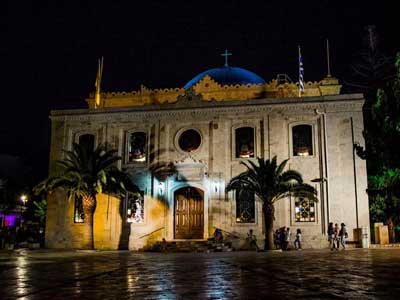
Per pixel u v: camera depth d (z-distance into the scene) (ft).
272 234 106.42
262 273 46.32
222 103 121.19
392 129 96.17
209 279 41.14
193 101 123.13
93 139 128.26
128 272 49.96
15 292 33.50
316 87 134.92
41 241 145.69
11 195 190.08
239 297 29.58
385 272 45.55
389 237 111.65
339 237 103.04
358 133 113.19
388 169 97.25
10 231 136.46
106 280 41.34
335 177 112.16
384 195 104.83
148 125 124.88
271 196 106.52
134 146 125.70
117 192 114.42
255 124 119.14
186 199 119.96
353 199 110.32
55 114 130.41
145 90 143.33
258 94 136.15
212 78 145.18
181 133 122.93
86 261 71.20
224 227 114.42
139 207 121.60
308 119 116.67
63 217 124.16
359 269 49.29
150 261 69.92
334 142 113.91
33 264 64.80
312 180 113.39
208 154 119.55
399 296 29.32
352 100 114.42
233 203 115.34
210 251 105.19
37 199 192.13
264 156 116.57
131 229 119.55
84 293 32.53
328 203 111.04
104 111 127.65
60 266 60.39
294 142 116.98
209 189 117.08
